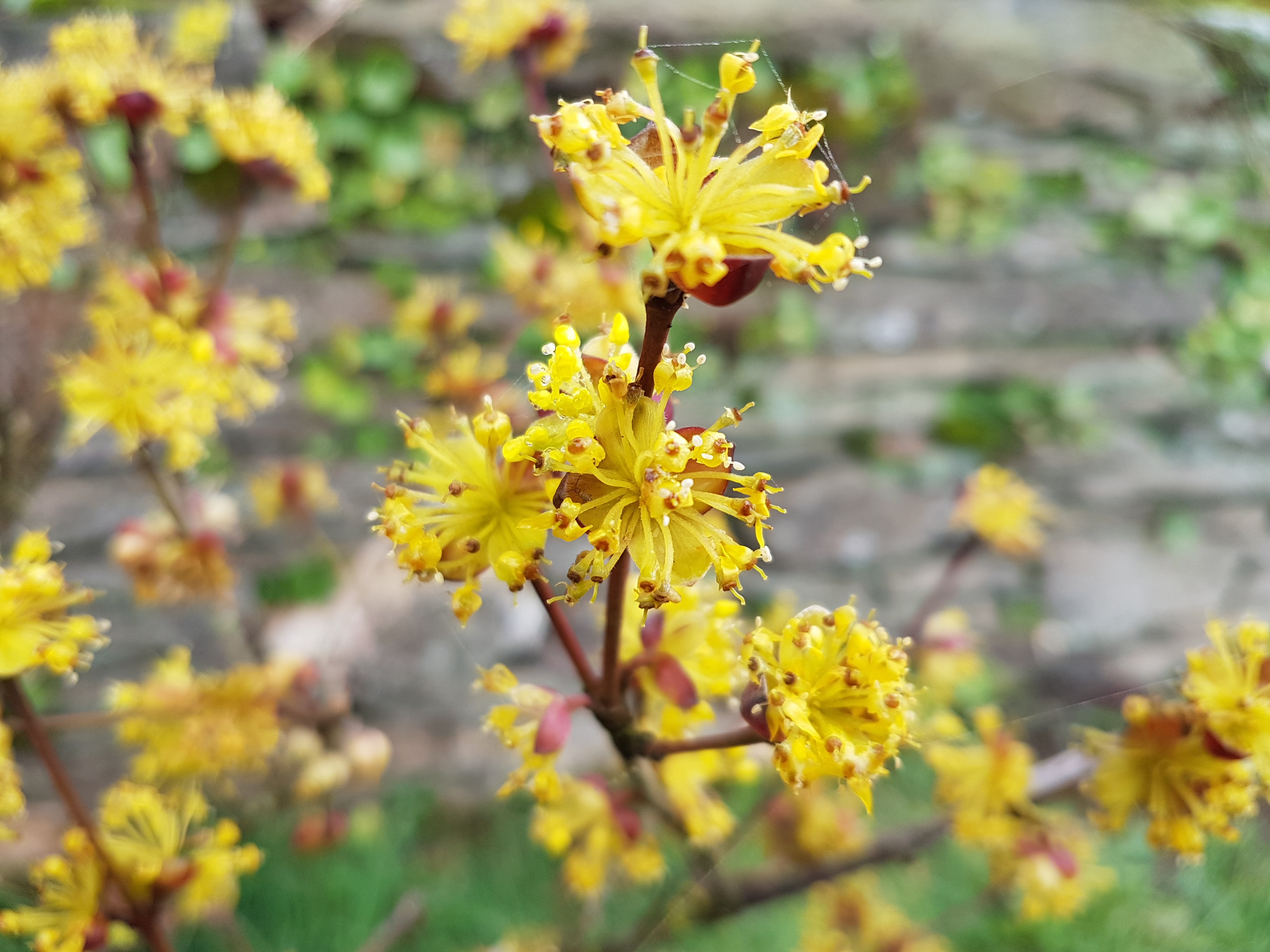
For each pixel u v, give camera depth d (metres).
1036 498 0.18
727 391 0.21
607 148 0.07
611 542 0.08
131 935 0.17
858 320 0.20
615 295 0.17
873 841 0.21
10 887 0.23
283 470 0.29
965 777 0.17
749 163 0.08
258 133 0.17
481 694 0.31
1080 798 0.17
